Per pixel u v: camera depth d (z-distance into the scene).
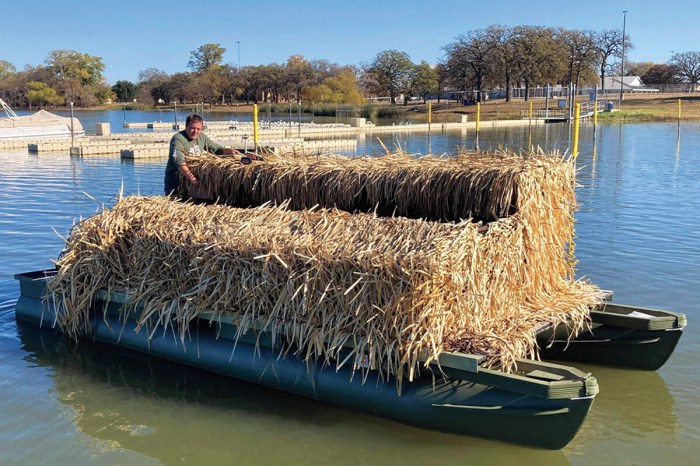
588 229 10.05
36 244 9.58
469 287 4.37
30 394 5.00
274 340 4.74
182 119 55.88
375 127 38.00
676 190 13.74
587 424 4.49
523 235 5.05
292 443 4.31
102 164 20.70
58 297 6.07
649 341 5.07
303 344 4.60
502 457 4.11
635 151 22.14
